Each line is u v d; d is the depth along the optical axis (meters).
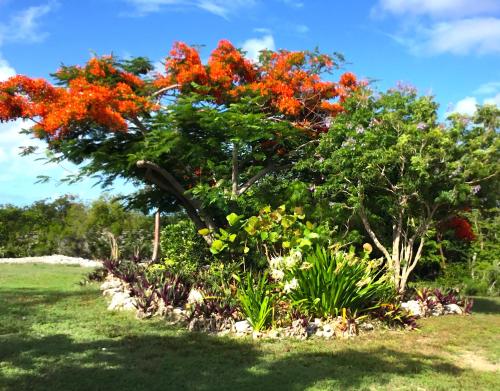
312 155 11.27
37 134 10.27
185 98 10.69
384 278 8.69
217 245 9.45
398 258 10.23
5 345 6.34
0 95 9.27
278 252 9.66
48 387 4.80
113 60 11.52
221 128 10.39
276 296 7.84
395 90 10.39
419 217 10.81
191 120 10.59
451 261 15.17
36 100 9.76
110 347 6.40
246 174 12.67
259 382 5.12
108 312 8.66
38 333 7.09
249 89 11.31
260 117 10.51
